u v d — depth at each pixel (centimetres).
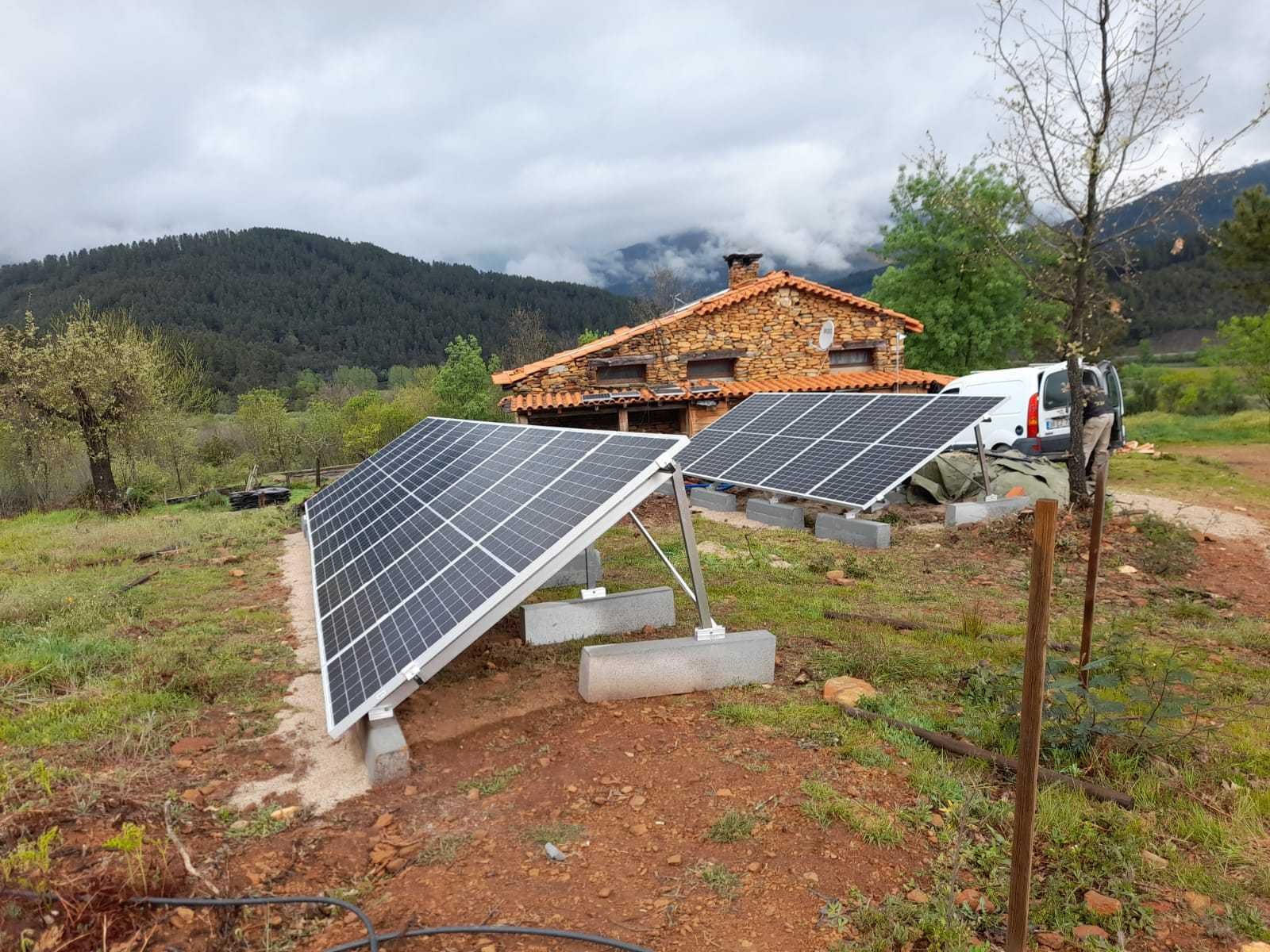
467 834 434
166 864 397
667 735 540
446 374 3891
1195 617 853
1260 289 3027
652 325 2309
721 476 1567
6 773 497
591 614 764
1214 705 558
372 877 400
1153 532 1159
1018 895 289
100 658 744
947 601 902
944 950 324
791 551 1155
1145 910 350
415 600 632
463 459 1034
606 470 642
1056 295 1293
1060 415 1758
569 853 407
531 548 583
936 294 3262
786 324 2467
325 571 902
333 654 631
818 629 779
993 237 1416
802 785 461
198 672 701
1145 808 443
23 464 2395
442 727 575
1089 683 558
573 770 500
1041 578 271
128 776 510
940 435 1222
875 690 618
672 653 620
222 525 1569
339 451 3497
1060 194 1223
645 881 379
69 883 376
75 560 1254
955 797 443
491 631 788
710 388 2298
